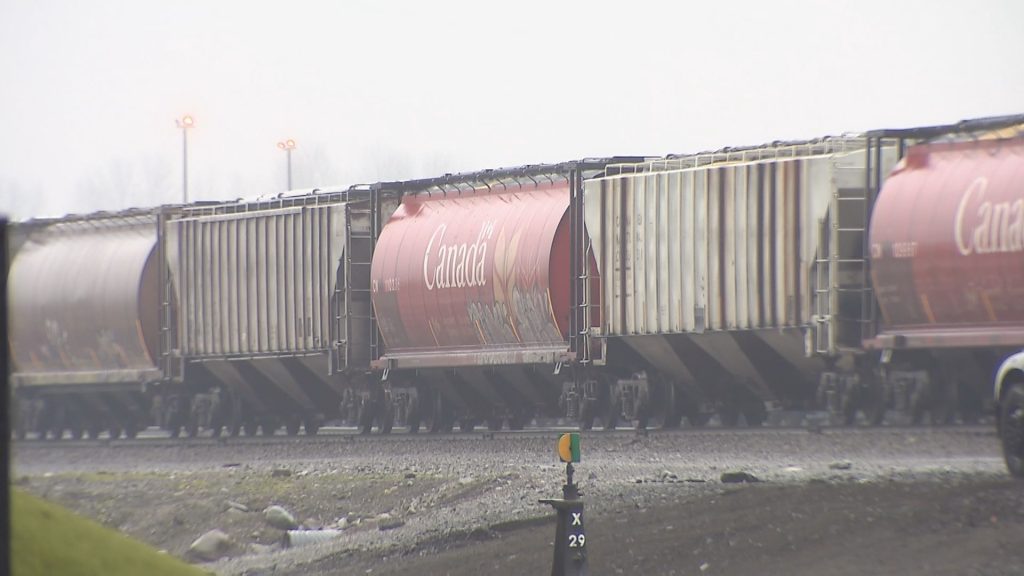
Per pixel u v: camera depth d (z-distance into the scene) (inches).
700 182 4347.9
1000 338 3481.8
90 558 999.0
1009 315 3481.8
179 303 6245.1
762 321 4156.0
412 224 5393.7
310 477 4077.3
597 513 2748.5
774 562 1967.3
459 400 5251.0
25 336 6815.9
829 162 3964.1
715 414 5083.7
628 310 4576.8
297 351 5703.7
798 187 4062.5
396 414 5378.9
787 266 4087.1
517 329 4859.7
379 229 5575.8
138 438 6333.7
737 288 4229.8
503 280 4847.4
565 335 4717.0
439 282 5132.9
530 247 4746.6
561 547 1941.4
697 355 4475.9
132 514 3683.6
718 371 4498.0
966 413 3740.2
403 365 5315.0
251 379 6048.2
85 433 7180.1
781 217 4106.8
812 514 2224.4
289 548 3164.4
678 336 4448.8
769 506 2374.5
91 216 6712.6
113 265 6407.5
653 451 3784.5
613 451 3897.6
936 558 1808.6
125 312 6299.2
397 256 5344.5
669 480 3105.3
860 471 2842.0
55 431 6830.7
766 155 4229.8
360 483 3831.2
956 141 3713.1
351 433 5698.8
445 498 3437.5
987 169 3560.5
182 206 6373.0
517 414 5196.9
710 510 2474.2
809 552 1979.6
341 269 5561.0
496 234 4936.0
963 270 3545.8
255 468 4458.7
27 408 6766.7
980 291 3518.7
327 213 5600.4
